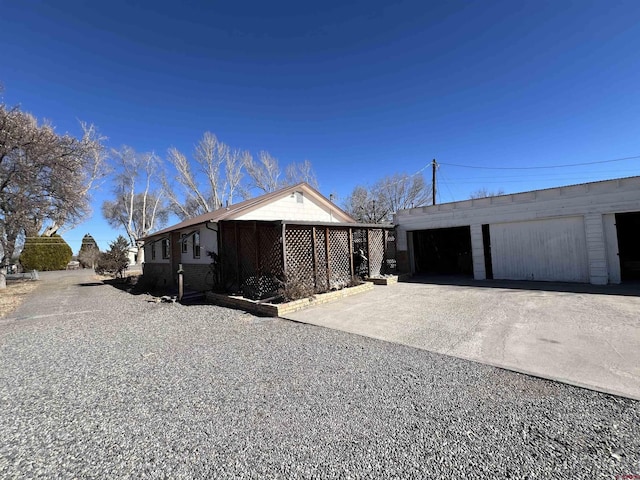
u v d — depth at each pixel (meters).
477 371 3.43
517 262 10.43
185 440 2.33
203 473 1.95
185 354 4.43
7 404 3.04
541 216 9.84
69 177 15.12
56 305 9.80
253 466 2.00
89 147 16.16
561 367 3.42
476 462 1.96
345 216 14.14
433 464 1.95
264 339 5.05
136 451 2.21
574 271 9.35
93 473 1.98
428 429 2.36
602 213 8.77
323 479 1.86
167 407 2.87
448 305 7.05
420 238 14.91
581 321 5.22
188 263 12.63
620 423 2.33
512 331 4.87
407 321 5.80
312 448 2.17
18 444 2.35
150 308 8.54
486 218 11.05
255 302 7.55
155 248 16.55
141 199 37.50
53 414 2.81
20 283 19.06
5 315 8.29
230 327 5.96
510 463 1.93
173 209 37.09
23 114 13.84
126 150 34.12
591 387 2.93
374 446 2.17
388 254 13.44
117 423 2.62
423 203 27.41
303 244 8.62
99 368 3.99
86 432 2.49
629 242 11.16
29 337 5.74
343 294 8.70
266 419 2.59
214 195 30.30
